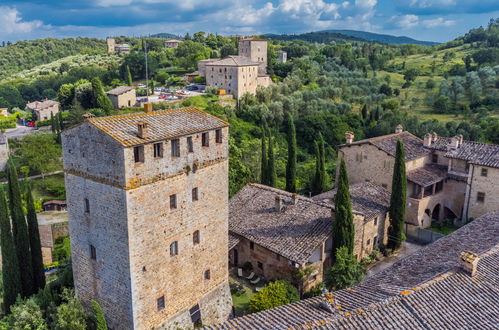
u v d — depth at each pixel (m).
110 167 26.31
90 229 29.14
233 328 22.44
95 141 26.83
